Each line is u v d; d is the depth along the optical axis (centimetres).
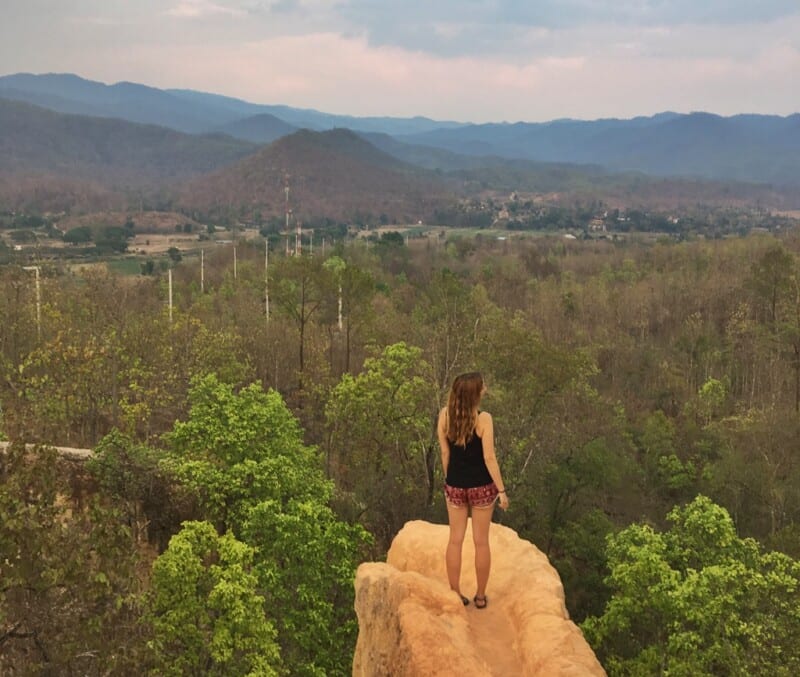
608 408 5272
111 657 1691
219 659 1930
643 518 3862
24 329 4891
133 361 4394
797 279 6744
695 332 8162
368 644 792
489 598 823
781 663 1992
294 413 5025
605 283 10756
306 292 5578
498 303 9975
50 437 3981
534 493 3606
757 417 4791
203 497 2847
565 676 630
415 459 3966
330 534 2436
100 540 1766
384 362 3897
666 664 2255
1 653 1688
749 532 3838
